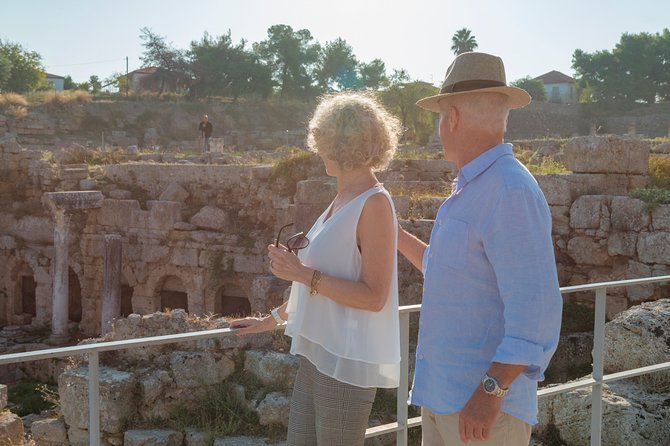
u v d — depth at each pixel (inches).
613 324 284.0
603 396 250.5
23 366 874.8
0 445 329.1
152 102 2773.1
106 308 965.8
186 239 1013.8
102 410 323.3
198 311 1002.7
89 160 1256.2
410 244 151.7
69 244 1092.5
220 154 1266.0
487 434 108.9
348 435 125.2
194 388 340.5
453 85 122.2
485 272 116.0
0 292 1178.0
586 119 3038.9
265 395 334.6
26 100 2381.9
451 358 118.3
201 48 3732.8
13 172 1202.0
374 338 125.0
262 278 842.2
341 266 124.6
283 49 4092.0
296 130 2714.1
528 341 107.0
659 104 3107.8
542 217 111.7
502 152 118.3
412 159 807.1
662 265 496.4
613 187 549.3
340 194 130.0
